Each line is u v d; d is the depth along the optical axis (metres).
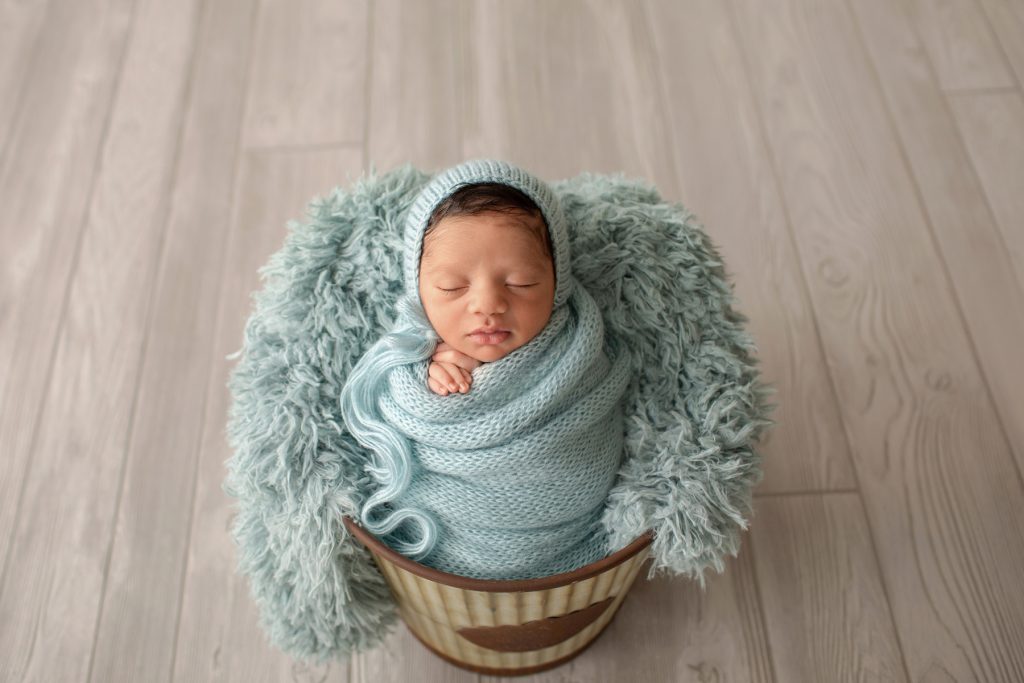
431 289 0.85
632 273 0.96
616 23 1.68
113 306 1.38
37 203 1.48
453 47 1.66
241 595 1.14
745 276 1.38
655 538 0.89
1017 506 1.17
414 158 1.52
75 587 1.15
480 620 0.93
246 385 0.95
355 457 0.92
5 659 1.10
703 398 0.94
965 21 1.64
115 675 1.09
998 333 1.31
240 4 1.73
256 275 1.41
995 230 1.40
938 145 1.50
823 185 1.47
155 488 1.22
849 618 1.10
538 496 0.90
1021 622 1.08
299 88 1.62
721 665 1.08
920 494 1.19
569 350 0.88
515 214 0.82
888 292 1.35
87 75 1.64
